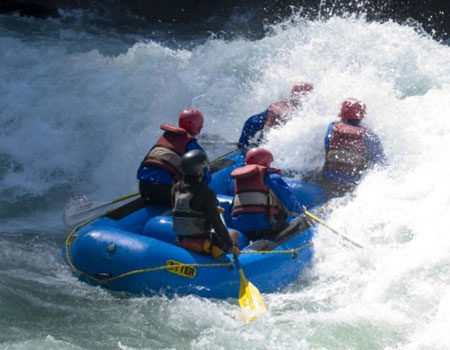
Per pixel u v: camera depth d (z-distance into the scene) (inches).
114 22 2450.8
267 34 2158.0
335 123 1037.2
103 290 824.3
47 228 1050.7
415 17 2330.2
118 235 822.5
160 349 696.4
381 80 1374.3
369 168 1020.5
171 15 2554.1
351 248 893.8
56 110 1363.2
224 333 725.3
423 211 949.8
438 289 800.3
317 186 1025.5
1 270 875.4
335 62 1414.9
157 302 788.0
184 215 801.6
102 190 1203.2
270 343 706.2
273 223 876.0
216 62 1497.3
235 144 1171.9
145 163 918.4
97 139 1320.1
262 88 1397.6
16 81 1437.0
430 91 1279.5
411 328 741.3
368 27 1491.1
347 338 719.7
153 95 1414.9
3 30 2175.2
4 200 1145.4
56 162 1264.8
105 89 1416.1
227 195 1059.3
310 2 2438.5
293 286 856.3
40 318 755.4
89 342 707.4
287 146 1138.0
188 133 921.5
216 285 797.9
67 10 2514.8
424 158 1069.1
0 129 1334.9
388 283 818.8
